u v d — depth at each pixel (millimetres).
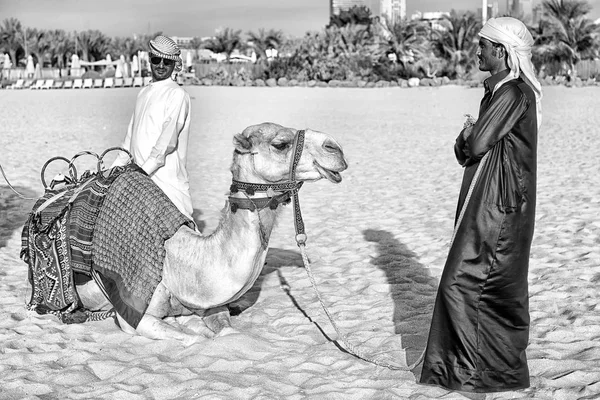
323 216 10617
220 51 85812
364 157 16797
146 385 5031
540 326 6000
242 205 5391
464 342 4633
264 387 4965
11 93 48906
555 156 16141
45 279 6176
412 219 10281
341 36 65000
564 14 58344
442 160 16078
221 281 5520
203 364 5363
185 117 7059
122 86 60969
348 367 5305
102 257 5949
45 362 5434
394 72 60781
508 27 4668
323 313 6469
